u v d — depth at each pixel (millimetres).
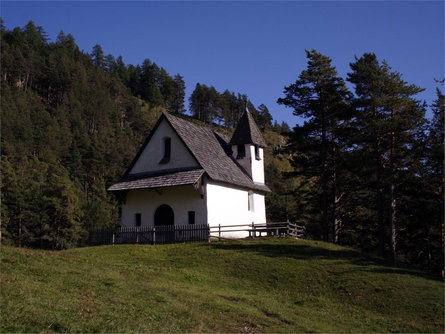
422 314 16203
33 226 58906
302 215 50000
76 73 154500
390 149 31594
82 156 96812
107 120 136625
